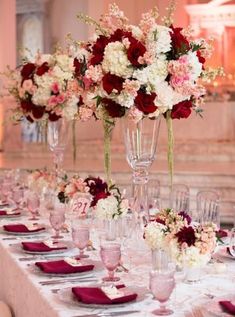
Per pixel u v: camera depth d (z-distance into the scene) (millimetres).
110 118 3000
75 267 2662
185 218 2621
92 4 12852
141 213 2982
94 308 2213
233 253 2889
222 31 13844
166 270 2244
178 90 2787
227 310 2078
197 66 2822
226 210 7094
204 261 2414
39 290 2461
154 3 13930
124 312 2178
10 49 12492
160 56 2791
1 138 12203
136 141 2941
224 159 9742
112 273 2586
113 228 3041
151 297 2320
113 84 2791
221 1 13727
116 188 3184
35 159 10898
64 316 2146
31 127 14188
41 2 15352
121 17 2975
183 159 9828
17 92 4531
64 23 14664
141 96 2801
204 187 7355
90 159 10695
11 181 5129
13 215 4176
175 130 11820
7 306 3133
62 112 4301
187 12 13938
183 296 2363
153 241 2441
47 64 4332
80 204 3359
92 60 2879
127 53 2762
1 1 12422
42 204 4469
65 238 3457
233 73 13766
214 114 11633
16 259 3000
